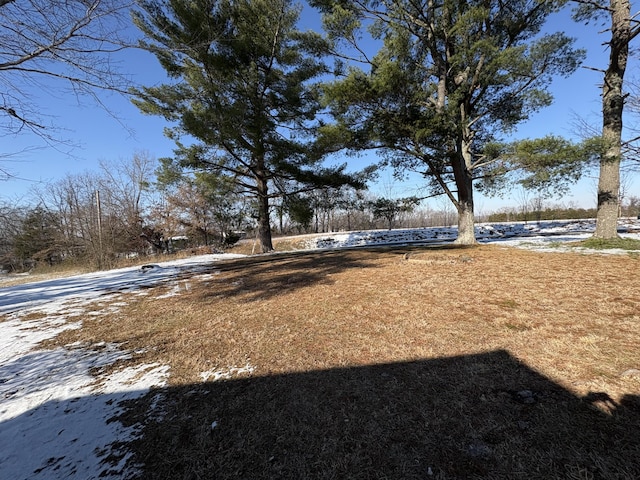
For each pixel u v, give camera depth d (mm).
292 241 20797
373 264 7125
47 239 22531
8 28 3338
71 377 2562
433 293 4246
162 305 4816
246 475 1420
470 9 7234
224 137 10008
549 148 6543
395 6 8156
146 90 9344
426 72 9500
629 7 6961
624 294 3566
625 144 7637
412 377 2146
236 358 2691
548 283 4312
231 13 9906
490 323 3004
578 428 1499
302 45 9484
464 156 10211
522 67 7531
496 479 1271
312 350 2729
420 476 1329
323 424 1729
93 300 5582
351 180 11977
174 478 1436
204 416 1899
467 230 10109
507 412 1677
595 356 2180
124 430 1833
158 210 20719
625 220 20031
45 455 1661
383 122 7535
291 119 12211
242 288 5559
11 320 4496
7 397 2291
